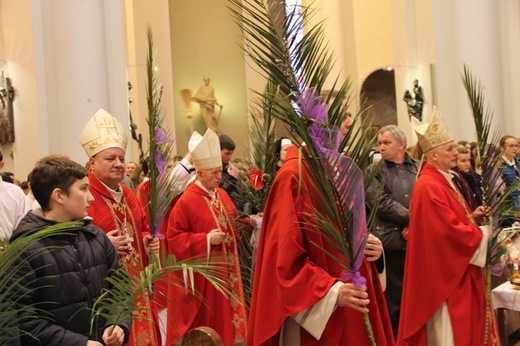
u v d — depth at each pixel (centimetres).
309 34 318
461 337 453
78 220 321
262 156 586
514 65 1041
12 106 909
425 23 1178
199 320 529
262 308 320
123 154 477
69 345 296
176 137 1647
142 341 455
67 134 819
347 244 301
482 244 452
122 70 854
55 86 829
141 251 483
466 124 993
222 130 1647
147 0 1477
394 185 567
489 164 512
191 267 319
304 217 317
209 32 1652
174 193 503
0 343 272
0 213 461
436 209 458
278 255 313
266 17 348
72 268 313
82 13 823
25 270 299
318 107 299
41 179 316
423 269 464
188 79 1652
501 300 493
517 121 1034
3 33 909
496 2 1006
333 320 316
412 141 1225
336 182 297
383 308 337
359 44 1514
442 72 1019
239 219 564
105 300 323
